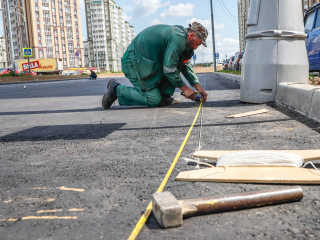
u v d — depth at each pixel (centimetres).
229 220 108
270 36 430
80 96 802
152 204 113
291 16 431
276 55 432
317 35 695
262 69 436
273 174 144
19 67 4694
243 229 102
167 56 411
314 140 222
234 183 143
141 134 276
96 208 122
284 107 392
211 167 170
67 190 143
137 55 432
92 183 152
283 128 271
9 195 139
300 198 121
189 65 464
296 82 436
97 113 440
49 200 132
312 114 310
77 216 116
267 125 288
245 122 310
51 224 110
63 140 266
